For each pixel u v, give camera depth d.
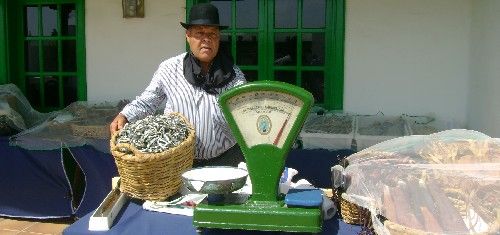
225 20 4.20
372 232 1.38
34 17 4.51
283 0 4.10
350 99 4.08
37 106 4.65
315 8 4.06
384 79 4.01
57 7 4.43
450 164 1.39
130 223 1.50
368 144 3.33
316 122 3.66
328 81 4.12
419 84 3.96
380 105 4.04
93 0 4.31
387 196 1.31
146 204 1.61
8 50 4.46
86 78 4.43
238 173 1.47
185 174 1.45
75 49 4.47
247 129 1.38
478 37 3.56
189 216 1.54
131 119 2.07
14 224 3.74
